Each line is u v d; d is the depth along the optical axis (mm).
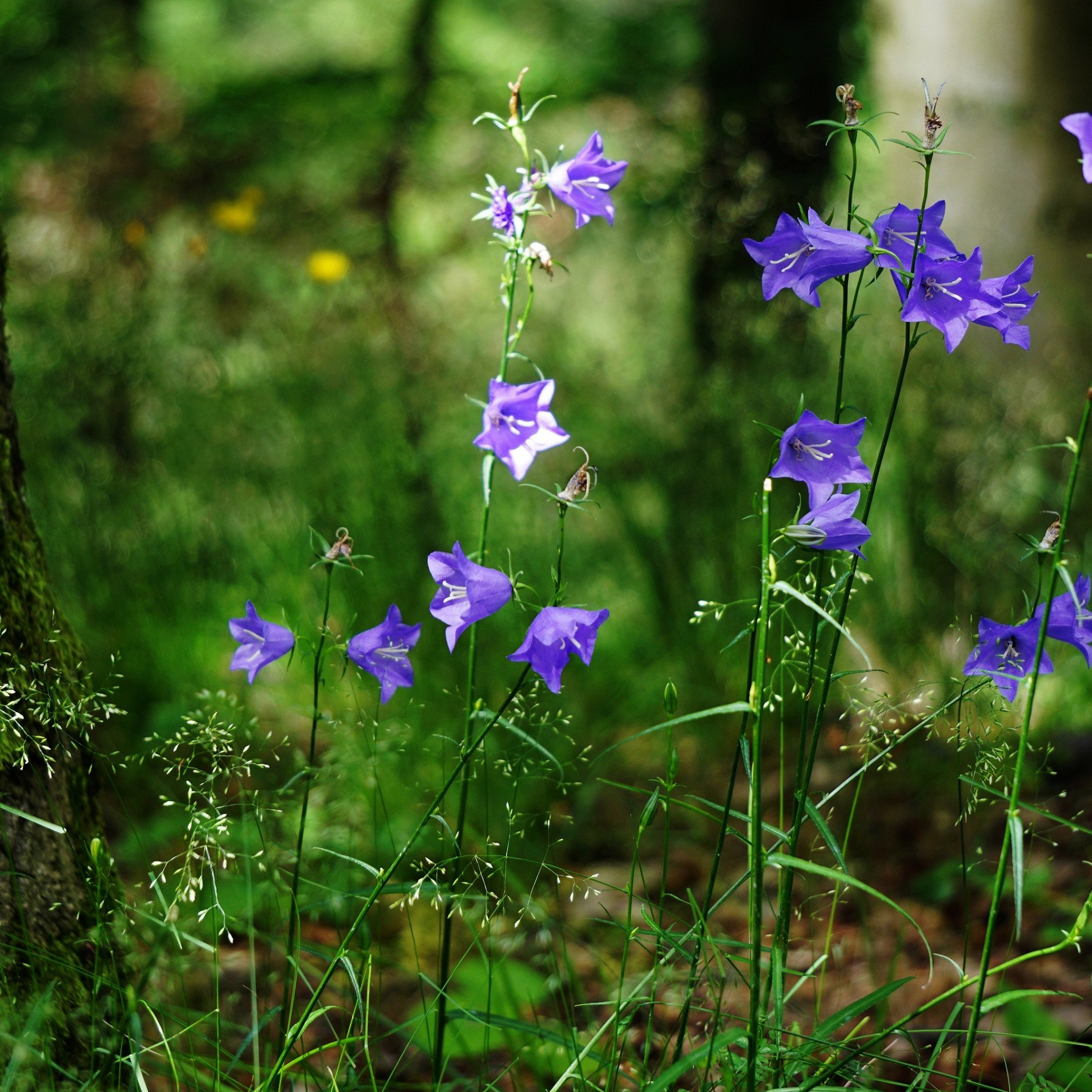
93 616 3904
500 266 6402
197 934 2176
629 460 4465
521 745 2000
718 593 4074
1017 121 4898
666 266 6004
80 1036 1836
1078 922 1362
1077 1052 2193
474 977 2404
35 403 4250
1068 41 4801
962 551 3941
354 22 9156
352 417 4551
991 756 1666
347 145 6777
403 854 1642
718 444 4207
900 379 1471
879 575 3939
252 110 6984
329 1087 1871
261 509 4430
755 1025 1362
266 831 2275
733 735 3816
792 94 5484
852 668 3889
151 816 3111
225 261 5625
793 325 4371
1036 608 1466
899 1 5227
